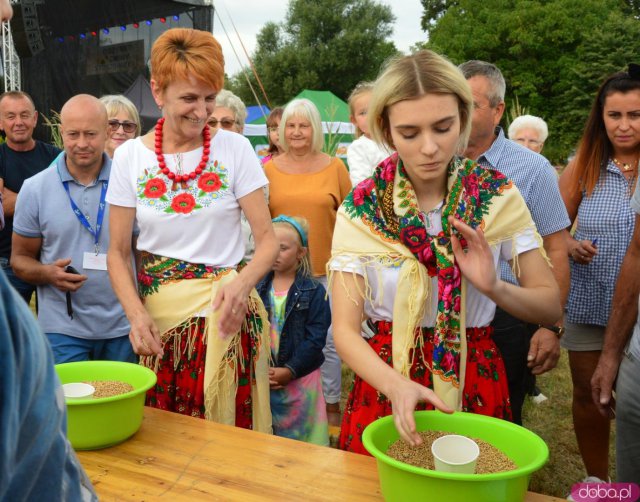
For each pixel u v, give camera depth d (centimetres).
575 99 2527
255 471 139
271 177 381
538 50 2764
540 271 159
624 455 177
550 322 156
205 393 197
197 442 154
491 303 167
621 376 175
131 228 207
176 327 202
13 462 58
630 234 256
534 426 368
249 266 201
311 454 147
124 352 278
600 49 2539
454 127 140
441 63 140
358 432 165
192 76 186
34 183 271
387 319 163
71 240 269
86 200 269
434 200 158
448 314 152
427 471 112
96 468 141
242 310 194
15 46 1073
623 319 194
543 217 236
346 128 991
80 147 258
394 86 139
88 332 271
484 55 2886
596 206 264
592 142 267
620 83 253
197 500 128
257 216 207
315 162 382
